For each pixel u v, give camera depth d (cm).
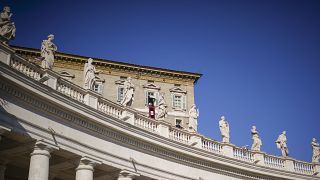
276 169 3841
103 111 2925
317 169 4128
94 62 5266
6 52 2400
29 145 2441
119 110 3052
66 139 2580
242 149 3788
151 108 3731
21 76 2356
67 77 5069
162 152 3153
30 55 4888
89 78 2941
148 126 3238
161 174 3091
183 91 5641
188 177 3269
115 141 2877
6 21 2447
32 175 2377
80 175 2633
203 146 3541
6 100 2319
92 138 2742
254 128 3972
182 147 3253
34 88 2423
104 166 2783
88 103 2822
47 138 2480
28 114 2420
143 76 5528
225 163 3522
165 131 3300
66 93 2733
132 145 2973
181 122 5497
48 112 2523
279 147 4131
